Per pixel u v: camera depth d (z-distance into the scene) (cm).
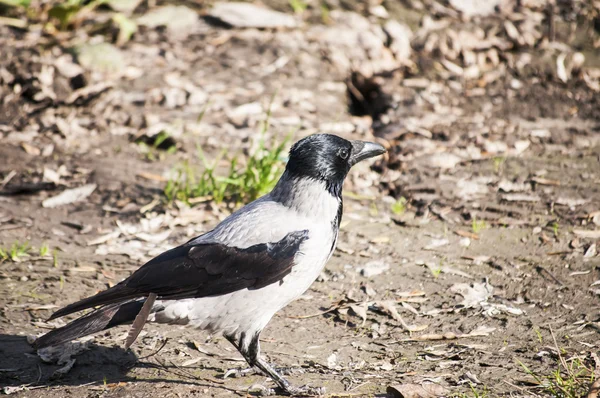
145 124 1416
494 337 830
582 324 848
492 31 1819
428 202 1190
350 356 805
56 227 1109
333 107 1512
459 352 802
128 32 1709
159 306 721
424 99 1570
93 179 1245
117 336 844
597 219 1109
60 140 1372
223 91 1538
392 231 1108
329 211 768
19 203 1176
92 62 1597
